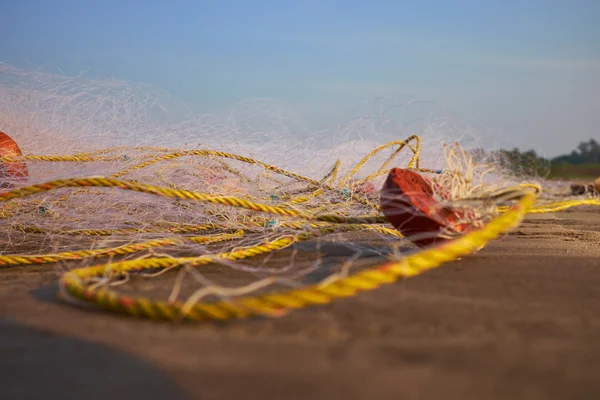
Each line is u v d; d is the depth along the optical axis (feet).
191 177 17.67
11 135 19.27
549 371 5.64
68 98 20.58
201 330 6.97
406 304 8.12
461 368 5.73
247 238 14.23
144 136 20.45
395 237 14.65
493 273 10.33
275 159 20.16
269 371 5.67
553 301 8.37
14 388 5.48
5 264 12.11
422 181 11.34
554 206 21.61
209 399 5.12
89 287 8.54
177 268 11.27
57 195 16.42
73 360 6.08
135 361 5.99
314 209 16.78
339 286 6.93
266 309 6.95
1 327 7.19
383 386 5.32
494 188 11.56
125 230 15.48
